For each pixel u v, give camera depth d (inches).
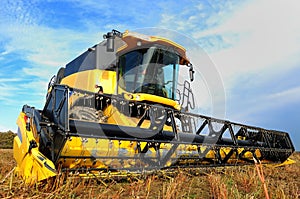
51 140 165.6
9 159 359.9
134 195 151.5
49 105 177.3
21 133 195.0
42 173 152.6
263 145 309.3
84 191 155.3
